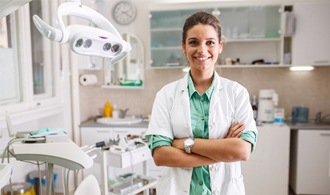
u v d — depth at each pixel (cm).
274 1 310
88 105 368
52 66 304
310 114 348
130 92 374
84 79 337
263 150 300
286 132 297
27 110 240
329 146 295
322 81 344
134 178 244
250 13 325
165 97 120
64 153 123
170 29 335
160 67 341
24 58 241
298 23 307
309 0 304
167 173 116
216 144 104
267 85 351
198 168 109
